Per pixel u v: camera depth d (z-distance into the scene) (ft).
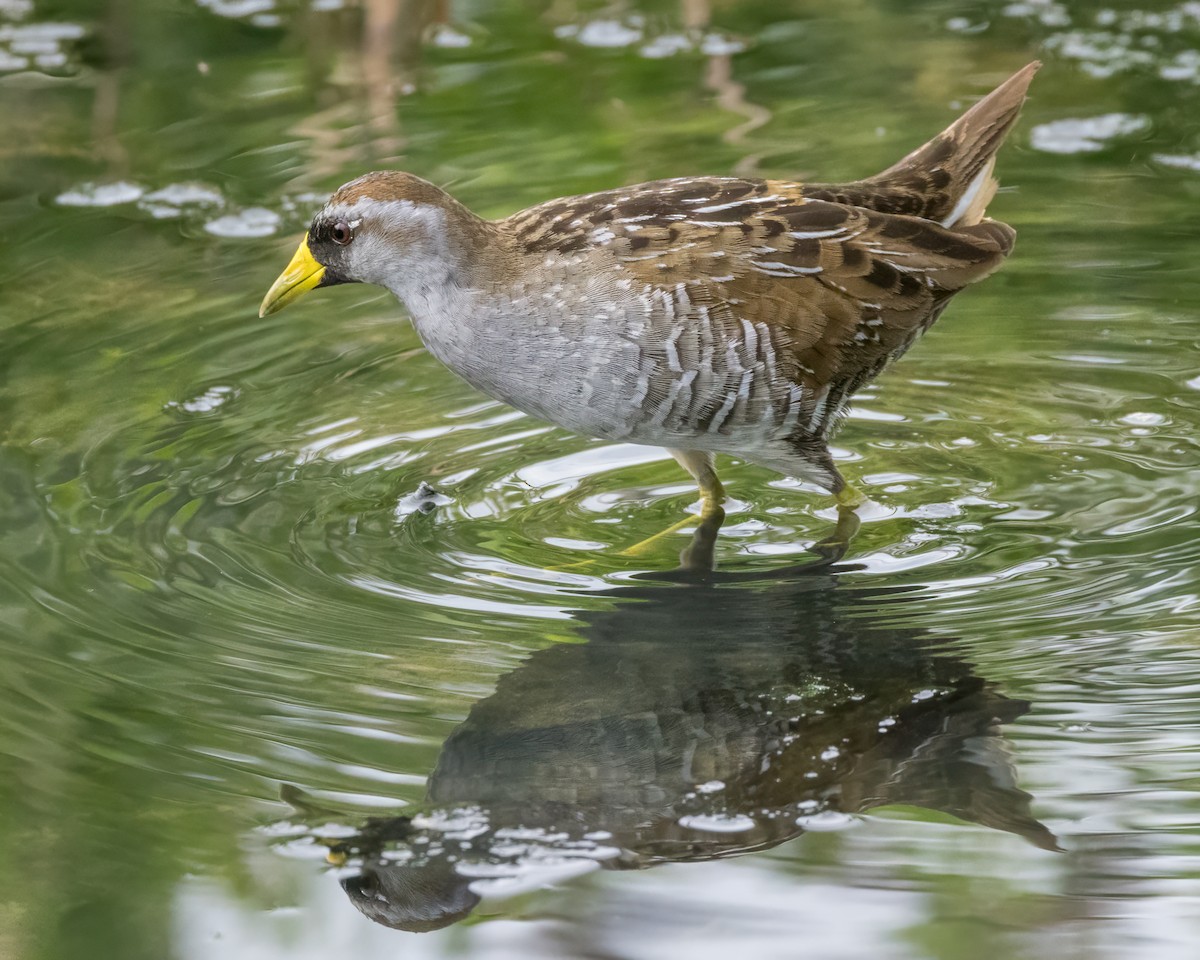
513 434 34.96
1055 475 32.68
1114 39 49.14
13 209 42.14
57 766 23.89
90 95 47.47
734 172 41.68
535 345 29.50
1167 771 23.40
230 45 50.24
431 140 44.32
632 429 30.40
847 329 30.40
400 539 30.73
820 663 26.48
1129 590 28.30
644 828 22.89
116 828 22.84
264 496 31.96
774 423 30.71
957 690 25.58
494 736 24.71
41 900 21.59
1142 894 21.16
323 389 35.96
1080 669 25.99
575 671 26.35
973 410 35.40
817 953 20.45
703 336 29.27
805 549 30.53
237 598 28.40
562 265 29.22
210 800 23.27
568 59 48.93
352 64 49.08
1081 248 40.27
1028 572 29.12
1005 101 33.22
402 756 24.23
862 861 22.09
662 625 27.76
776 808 23.24
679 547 30.76
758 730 24.85
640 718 25.13
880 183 32.14
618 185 41.14
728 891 21.63
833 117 44.86
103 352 36.63
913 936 20.65
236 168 43.62
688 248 29.35
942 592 28.63
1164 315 37.96
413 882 22.00
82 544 29.96
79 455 32.91
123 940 21.01
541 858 22.39
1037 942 20.44
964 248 31.24
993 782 23.44
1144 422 34.45
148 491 31.86
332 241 30.55
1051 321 38.09
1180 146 44.04
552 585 29.22
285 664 26.43
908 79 46.98
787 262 29.86
